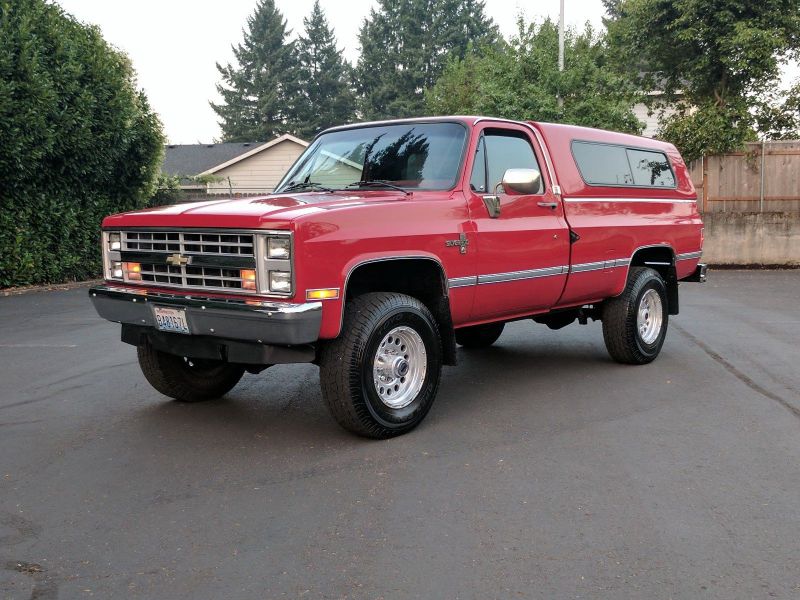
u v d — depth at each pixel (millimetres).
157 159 17531
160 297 4730
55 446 4812
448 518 3662
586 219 6449
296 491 4016
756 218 18109
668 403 5816
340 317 4453
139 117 16703
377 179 5617
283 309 4211
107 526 3596
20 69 13352
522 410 5621
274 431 5098
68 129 14281
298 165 6109
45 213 14664
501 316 5977
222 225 4441
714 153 18281
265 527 3572
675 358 7555
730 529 3533
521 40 20578
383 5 66750
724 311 10898
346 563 3211
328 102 68312
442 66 61938
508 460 4500
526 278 5832
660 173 7707
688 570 3139
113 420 5398
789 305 11516
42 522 3646
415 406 4988
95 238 16172
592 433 5039
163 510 3781
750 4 18656
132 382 6586
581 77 19625
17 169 13578
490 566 3178
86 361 7477
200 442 4871
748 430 5098
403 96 61375
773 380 6562
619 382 6523
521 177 5316
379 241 4652
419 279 5246
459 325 5641
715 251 18328
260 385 6441
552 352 7926
